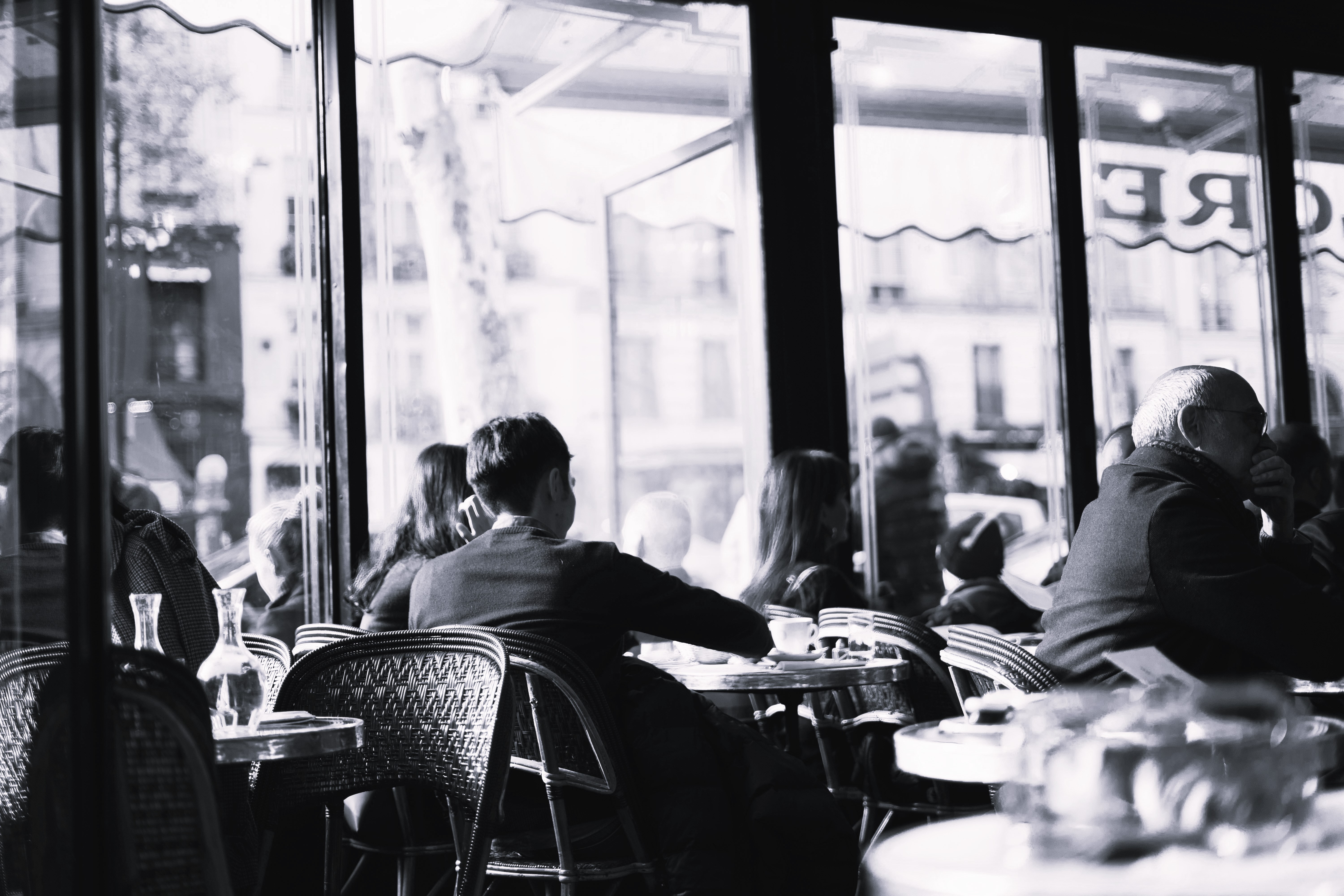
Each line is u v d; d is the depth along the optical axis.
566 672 2.13
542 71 4.33
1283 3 5.50
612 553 2.32
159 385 3.66
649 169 4.52
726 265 4.63
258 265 3.82
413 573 2.97
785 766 2.23
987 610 4.44
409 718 1.94
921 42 4.86
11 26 0.94
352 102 3.94
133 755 1.43
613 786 2.14
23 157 0.98
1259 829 0.70
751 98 4.63
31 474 1.00
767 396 4.56
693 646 3.03
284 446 3.83
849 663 2.83
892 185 4.78
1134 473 2.14
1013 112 5.01
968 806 2.81
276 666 2.50
